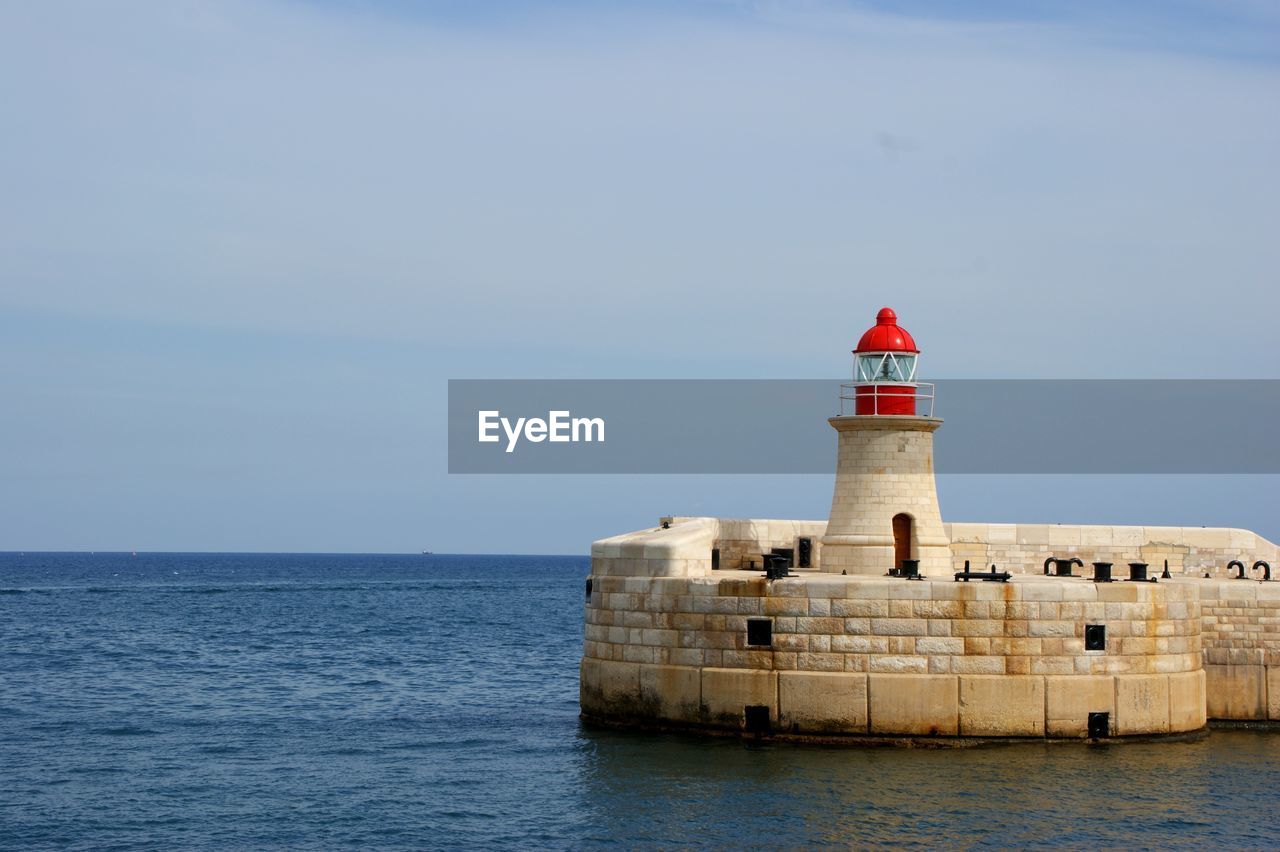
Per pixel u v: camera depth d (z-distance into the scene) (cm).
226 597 13212
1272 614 3772
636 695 3544
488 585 17812
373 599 13200
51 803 3131
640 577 3559
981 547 4294
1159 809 2945
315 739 3916
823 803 2958
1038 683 3316
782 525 4300
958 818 2866
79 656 6481
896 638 3322
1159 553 4309
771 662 3381
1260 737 3638
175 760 3606
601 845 2752
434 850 2756
